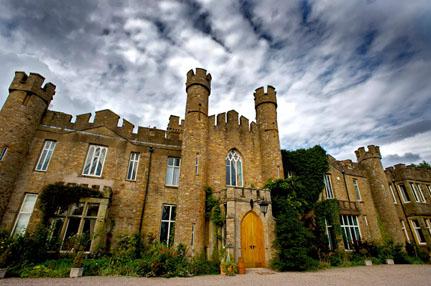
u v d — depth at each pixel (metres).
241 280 9.48
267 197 14.96
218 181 17.09
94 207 14.15
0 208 12.75
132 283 8.54
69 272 9.80
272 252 13.41
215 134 18.67
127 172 16.23
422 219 22.78
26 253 10.28
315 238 16.19
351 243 18.97
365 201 22.53
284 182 16.50
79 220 13.70
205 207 15.38
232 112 20.11
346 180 22.52
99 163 16.03
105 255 12.88
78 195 13.55
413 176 25.12
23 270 9.45
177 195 16.31
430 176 26.27
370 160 24.62
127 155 16.72
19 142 14.13
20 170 14.12
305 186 18.91
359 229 20.16
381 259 17.83
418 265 16.62
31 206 13.70
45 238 11.66
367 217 21.73
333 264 15.43
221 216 14.23
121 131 17.28
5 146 13.55
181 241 13.57
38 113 15.48
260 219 14.18
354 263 16.30
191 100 18.16
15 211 13.23
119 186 15.60
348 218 20.28
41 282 8.27
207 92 19.06
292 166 20.00
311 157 20.00
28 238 10.88
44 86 16.09
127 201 15.38
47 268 9.84
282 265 12.30
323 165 19.83
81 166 15.38
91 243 12.68
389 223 21.73
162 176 16.91
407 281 9.60
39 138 15.26
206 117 18.16
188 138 16.75
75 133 16.11
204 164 16.44
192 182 15.37
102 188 15.05
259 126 20.38
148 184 16.31
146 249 14.01
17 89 14.99
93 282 8.55
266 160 18.56
